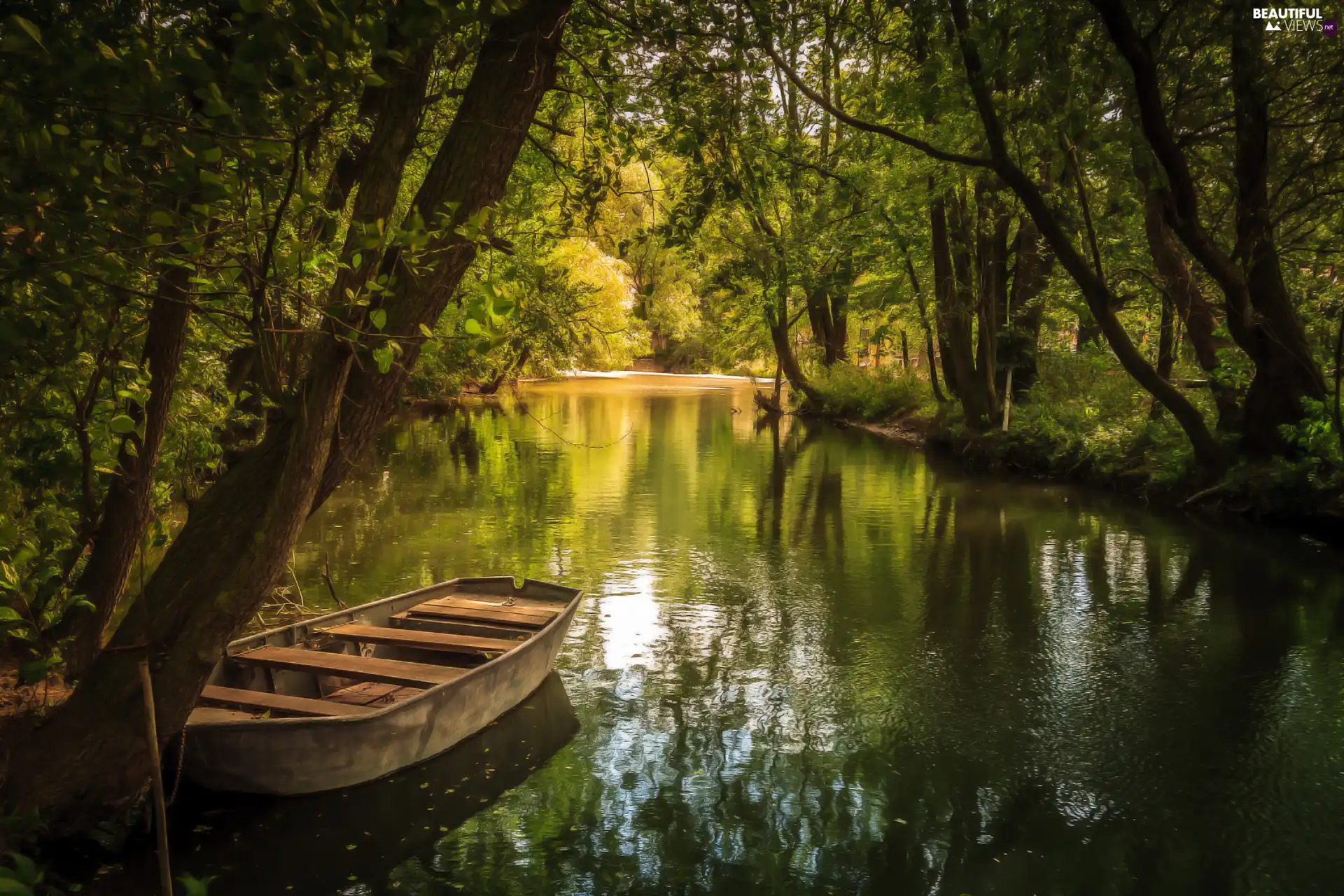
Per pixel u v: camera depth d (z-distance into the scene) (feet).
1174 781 21.03
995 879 17.30
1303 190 42.57
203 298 14.99
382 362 12.96
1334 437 43.68
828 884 17.13
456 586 29.73
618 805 19.85
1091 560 41.04
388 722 19.81
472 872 17.33
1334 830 19.03
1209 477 51.06
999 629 31.65
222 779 18.43
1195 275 53.21
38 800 16.02
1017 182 37.24
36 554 16.90
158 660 16.67
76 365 16.98
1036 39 28.09
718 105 21.74
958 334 77.15
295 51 11.03
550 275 25.45
